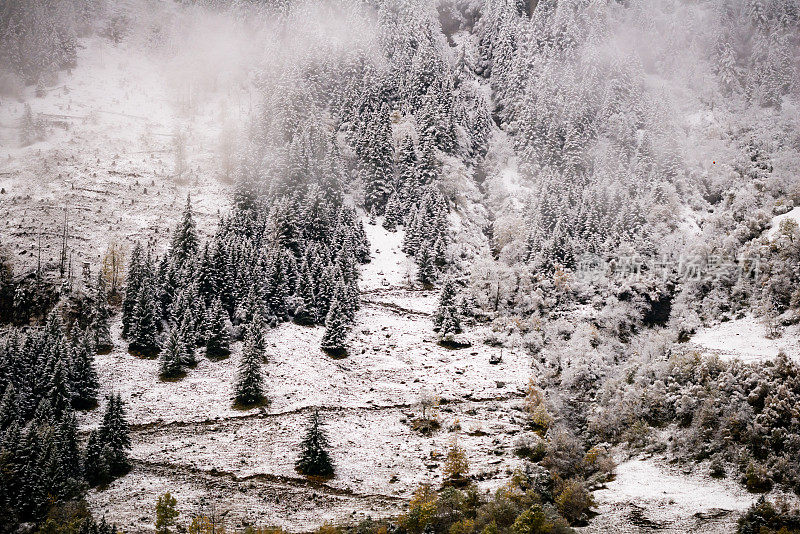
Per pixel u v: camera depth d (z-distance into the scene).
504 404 112.00
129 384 106.88
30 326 119.00
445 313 135.12
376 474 90.56
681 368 108.62
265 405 105.56
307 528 75.25
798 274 133.62
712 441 94.75
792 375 98.38
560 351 127.81
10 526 72.88
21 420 91.62
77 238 140.25
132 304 119.81
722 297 141.75
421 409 108.31
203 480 85.81
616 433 104.62
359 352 125.44
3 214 143.75
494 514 74.00
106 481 83.75
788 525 75.31
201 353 117.38
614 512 81.88
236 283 127.38
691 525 77.94
